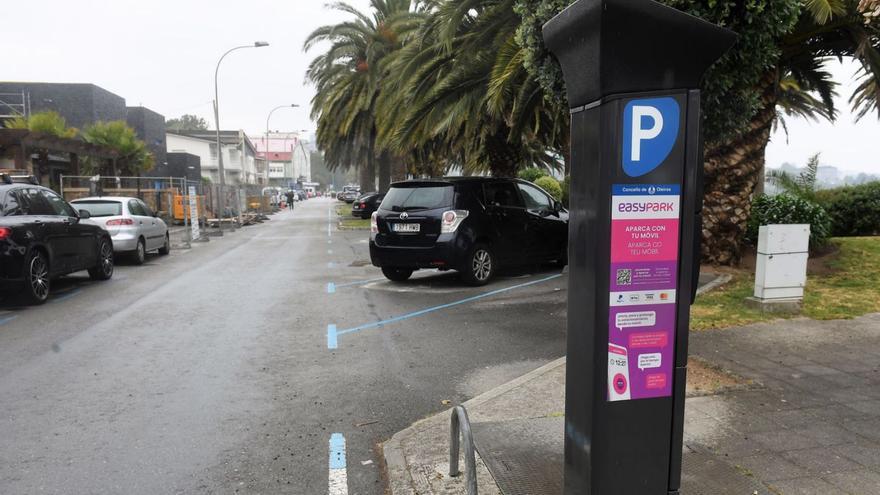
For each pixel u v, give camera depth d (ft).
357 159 113.80
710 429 12.76
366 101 79.25
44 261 30.60
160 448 13.35
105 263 38.47
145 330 24.30
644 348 7.89
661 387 8.01
